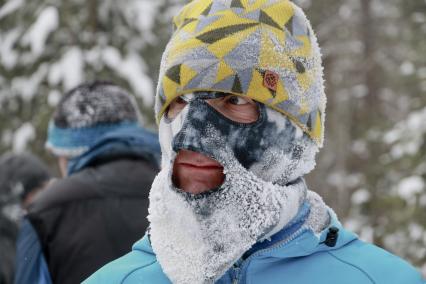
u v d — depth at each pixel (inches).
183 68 54.8
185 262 52.8
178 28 59.0
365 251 56.2
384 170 271.3
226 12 56.0
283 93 55.0
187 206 52.4
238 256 52.4
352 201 328.5
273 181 54.9
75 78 239.8
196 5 58.9
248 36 55.0
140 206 94.7
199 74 54.1
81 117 104.7
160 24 264.5
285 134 55.2
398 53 438.6
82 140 105.1
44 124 243.9
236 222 52.4
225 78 53.9
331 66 473.7
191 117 52.8
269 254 54.5
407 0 312.3
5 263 129.0
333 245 56.0
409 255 246.2
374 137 325.4
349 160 443.5
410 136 251.6
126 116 107.0
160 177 55.2
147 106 245.3
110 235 91.7
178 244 53.3
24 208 140.3
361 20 448.8
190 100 54.0
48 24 242.8
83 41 247.4
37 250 91.2
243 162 53.7
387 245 270.5
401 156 251.1
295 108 55.5
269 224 52.7
